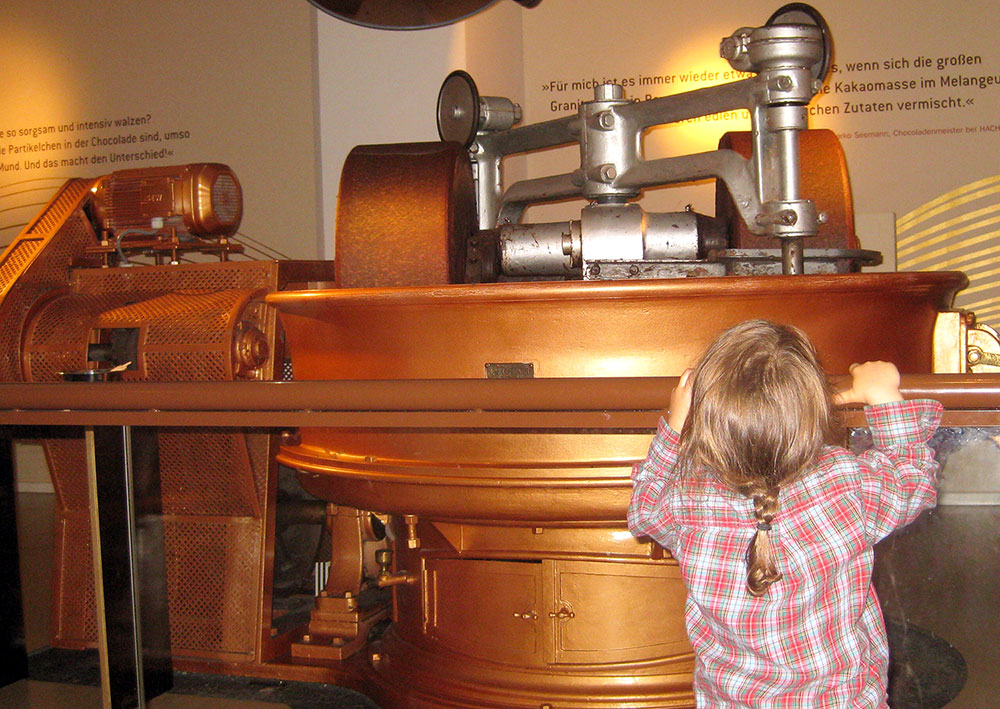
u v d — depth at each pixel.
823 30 1.99
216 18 5.59
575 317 1.90
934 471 1.17
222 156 5.61
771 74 1.88
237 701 2.38
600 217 2.22
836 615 1.14
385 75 5.10
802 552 1.13
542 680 2.16
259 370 2.61
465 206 2.44
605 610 2.14
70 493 2.02
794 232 1.89
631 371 1.91
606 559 2.13
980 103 5.25
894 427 1.16
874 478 1.15
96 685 1.78
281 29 5.47
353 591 2.66
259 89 5.51
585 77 5.68
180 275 2.82
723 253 2.07
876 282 1.82
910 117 5.31
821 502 1.13
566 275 2.40
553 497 1.97
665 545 1.29
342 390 1.40
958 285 2.01
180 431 2.02
